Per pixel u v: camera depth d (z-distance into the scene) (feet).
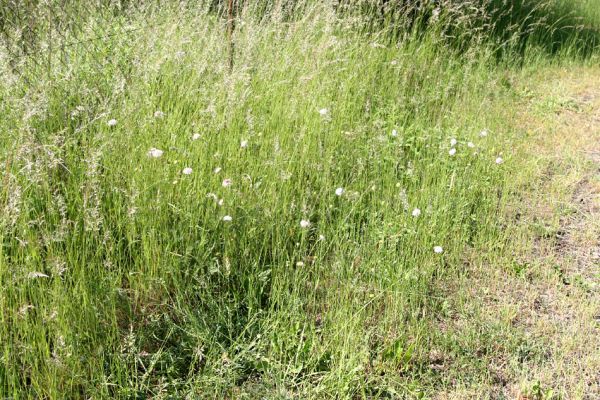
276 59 16.48
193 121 13.12
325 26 18.28
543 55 29.73
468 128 18.94
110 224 10.84
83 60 13.80
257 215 12.23
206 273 11.28
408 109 19.66
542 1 33.27
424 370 10.31
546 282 13.12
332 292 11.50
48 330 9.07
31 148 10.05
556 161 19.17
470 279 12.92
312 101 16.12
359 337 10.37
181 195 11.83
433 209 14.08
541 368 10.57
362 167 14.66
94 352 9.18
